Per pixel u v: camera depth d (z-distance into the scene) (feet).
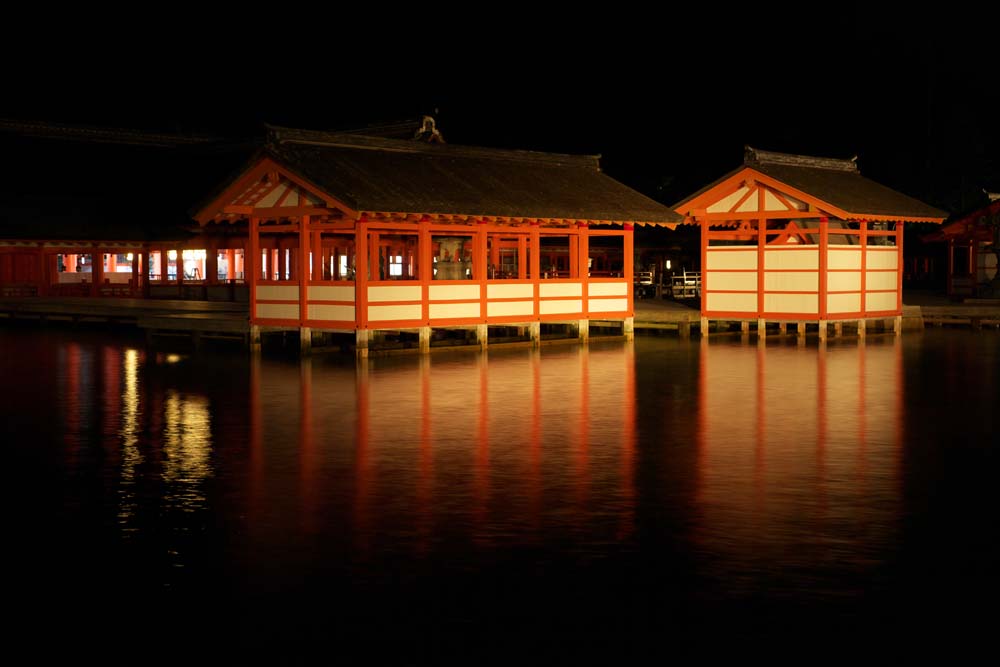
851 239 111.45
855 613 25.26
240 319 92.48
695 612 25.35
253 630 24.48
